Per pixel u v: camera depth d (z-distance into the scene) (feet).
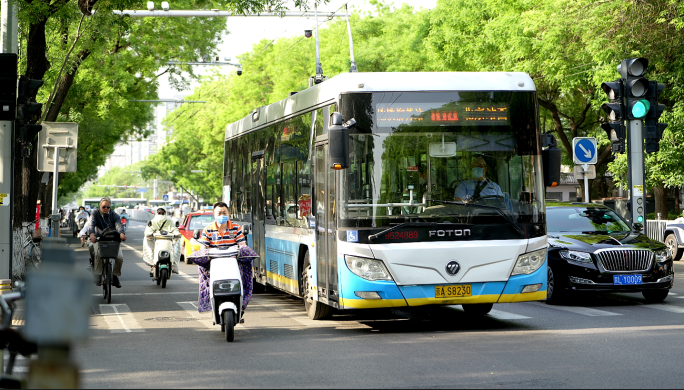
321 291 41.78
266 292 64.08
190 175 316.81
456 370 29.14
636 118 56.80
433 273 37.55
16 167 63.72
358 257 37.45
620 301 53.01
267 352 34.19
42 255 13.46
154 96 142.41
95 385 27.40
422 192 38.14
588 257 49.08
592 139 71.20
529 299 38.78
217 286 38.01
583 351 33.04
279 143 51.57
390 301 37.29
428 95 38.83
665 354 32.07
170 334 40.32
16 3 58.03
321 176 41.55
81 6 68.44
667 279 49.60
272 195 53.42
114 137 169.78
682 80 86.38
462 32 116.67
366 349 34.50
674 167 93.35
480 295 38.11
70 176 199.82
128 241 178.60
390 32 164.55
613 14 86.07
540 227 39.14
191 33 126.11
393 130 38.37
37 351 13.34
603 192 159.53
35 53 67.05
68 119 130.93
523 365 29.96
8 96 44.32
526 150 39.34
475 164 38.75
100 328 42.57
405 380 27.45
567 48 97.40
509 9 110.83
